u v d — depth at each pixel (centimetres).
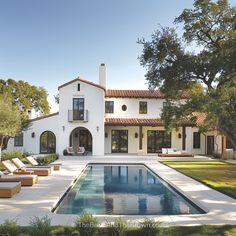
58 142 3225
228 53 1644
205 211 1016
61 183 1495
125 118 3459
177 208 1130
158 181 1778
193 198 1160
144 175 2023
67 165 2320
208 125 2011
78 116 3219
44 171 1747
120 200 1270
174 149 3250
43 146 3303
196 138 3547
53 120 3266
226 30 1942
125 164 2578
